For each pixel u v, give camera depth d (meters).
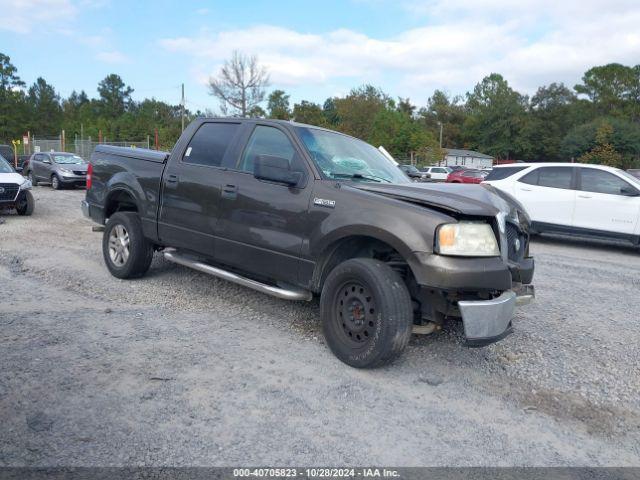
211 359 4.08
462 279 3.64
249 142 5.04
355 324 4.02
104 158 6.62
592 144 81.25
